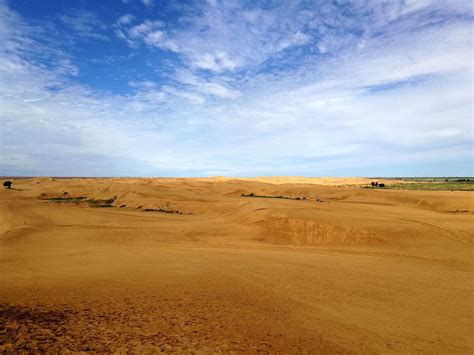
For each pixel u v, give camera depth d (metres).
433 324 10.09
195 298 12.00
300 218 27.50
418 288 13.66
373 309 11.34
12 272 16.23
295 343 8.39
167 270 16.48
